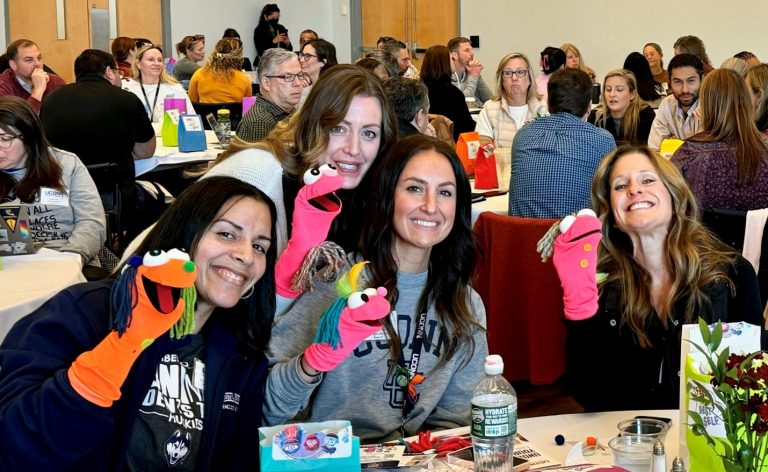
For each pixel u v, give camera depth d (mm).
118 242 4246
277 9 11664
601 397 2141
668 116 5570
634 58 7453
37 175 3256
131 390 1486
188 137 5430
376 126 2104
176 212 1553
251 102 6184
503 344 3418
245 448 1686
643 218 2016
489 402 1562
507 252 3330
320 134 2070
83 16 10672
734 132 3598
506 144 5516
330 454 1409
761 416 1200
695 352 1521
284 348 1918
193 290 1297
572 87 3627
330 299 1923
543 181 3557
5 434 1288
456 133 6652
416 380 1926
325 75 2109
